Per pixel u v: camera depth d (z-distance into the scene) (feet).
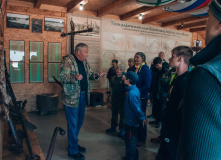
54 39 18.39
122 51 22.27
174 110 5.11
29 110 17.66
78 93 8.63
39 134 11.85
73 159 8.72
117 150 9.86
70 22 17.35
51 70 18.47
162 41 25.21
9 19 16.48
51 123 14.16
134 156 7.89
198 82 1.87
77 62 8.94
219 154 1.80
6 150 7.45
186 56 5.24
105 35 21.07
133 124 7.67
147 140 11.28
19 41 16.99
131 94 7.53
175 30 26.23
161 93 12.62
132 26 22.77
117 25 21.79
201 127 1.78
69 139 8.84
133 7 18.88
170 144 5.09
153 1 12.62
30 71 17.62
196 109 1.82
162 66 12.98
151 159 8.98
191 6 14.39
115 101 11.87
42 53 17.99
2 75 5.97
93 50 20.43
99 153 9.49
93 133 12.26
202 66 1.93
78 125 9.36
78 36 19.51
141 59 10.44
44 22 17.84
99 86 21.11
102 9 19.20
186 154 1.88
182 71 5.33
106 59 21.26
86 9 19.51
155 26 24.50
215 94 1.76
